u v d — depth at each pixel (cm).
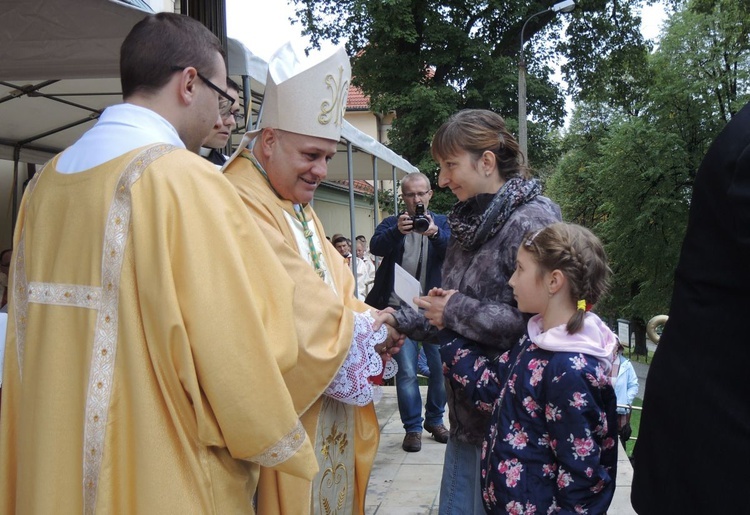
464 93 1877
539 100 1948
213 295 146
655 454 138
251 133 223
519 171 223
